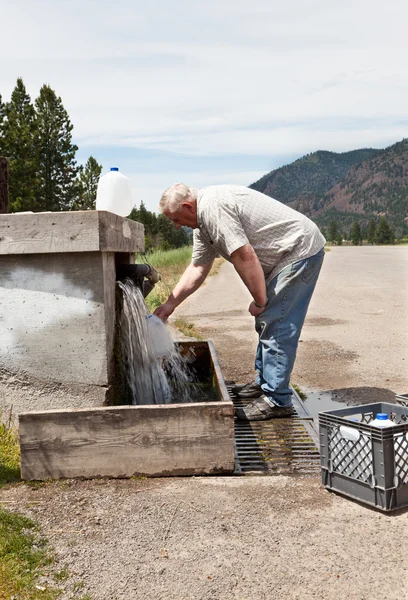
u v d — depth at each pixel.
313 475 3.49
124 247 4.27
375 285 15.74
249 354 7.09
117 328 4.13
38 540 2.71
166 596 2.28
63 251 3.67
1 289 3.81
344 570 2.45
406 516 2.94
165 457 3.42
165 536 2.75
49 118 49.12
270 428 4.29
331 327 9.00
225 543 2.68
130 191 4.82
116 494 3.20
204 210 4.03
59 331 3.80
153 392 4.50
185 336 8.12
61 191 50.59
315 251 4.21
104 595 2.29
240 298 13.03
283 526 2.84
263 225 4.15
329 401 5.13
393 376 6.00
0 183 4.65
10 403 3.89
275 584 2.35
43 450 3.38
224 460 3.44
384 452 2.94
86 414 3.37
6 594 2.27
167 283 15.28
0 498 3.16
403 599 2.24
